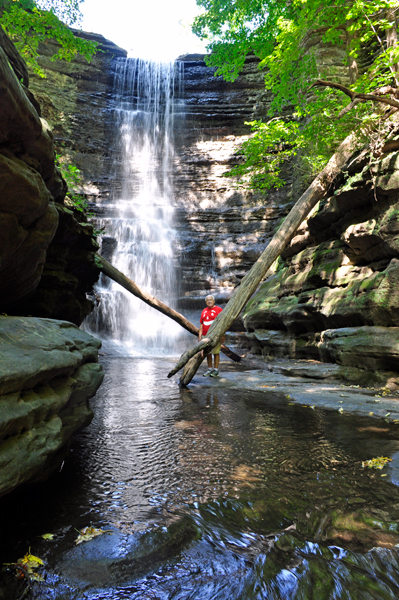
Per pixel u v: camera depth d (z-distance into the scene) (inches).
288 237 339.3
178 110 987.9
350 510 90.7
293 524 85.4
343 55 649.6
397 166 278.7
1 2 359.3
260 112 948.6
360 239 316.5
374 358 272.8
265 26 552.1
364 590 63.9
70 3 385.4
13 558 72.1
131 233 833.5
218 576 67.7
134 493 101.5
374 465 121.0
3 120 98.7
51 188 168.6
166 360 488.1
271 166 449.7
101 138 955.3
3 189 106.6
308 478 111.4
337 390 262.8
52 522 85.9
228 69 635.5
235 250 818.2
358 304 299.3
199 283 815.1
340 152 353.4
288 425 172.6
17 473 73.0
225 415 191.5
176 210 900.6
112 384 289.3
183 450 136.9
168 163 970.1
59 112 906.1
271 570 68.7
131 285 400.5
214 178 940.0
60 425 93.9
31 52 389.4
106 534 80.7
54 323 127.0
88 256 280.5
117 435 155.6
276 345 444.1
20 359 85.8
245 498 98.1
